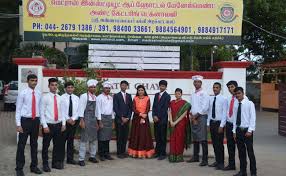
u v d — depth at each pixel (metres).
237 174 9.89
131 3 13.49
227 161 11.84
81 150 10.86
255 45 30.91
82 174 9.88
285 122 16.64
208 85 12.75
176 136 11.48
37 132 9.71
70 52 19.81
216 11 13.52
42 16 13.42
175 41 13.57
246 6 25.66
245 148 9.80
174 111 11.55
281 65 27.50
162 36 13.55
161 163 11.28
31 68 12.58
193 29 13.55
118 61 13.85
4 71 44.47
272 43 30.06
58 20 13.44
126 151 12.38
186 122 11.58
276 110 29.33
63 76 12.65
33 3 13.40
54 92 10.19
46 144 10.09
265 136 16.69
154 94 12.88
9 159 11.27
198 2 13.50
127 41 13.55
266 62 31.41
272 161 11.59
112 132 12.16
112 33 13.51
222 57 21.48
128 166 10.84
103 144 11.54
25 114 9.46
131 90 12.88
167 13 13.52
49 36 13.46
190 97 12.35
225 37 13.55
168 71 12.84
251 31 29.75
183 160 11.69
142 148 11.86
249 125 9.60
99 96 11.41
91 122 10.95
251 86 34.12
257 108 31.81
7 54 38.91
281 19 27.97
